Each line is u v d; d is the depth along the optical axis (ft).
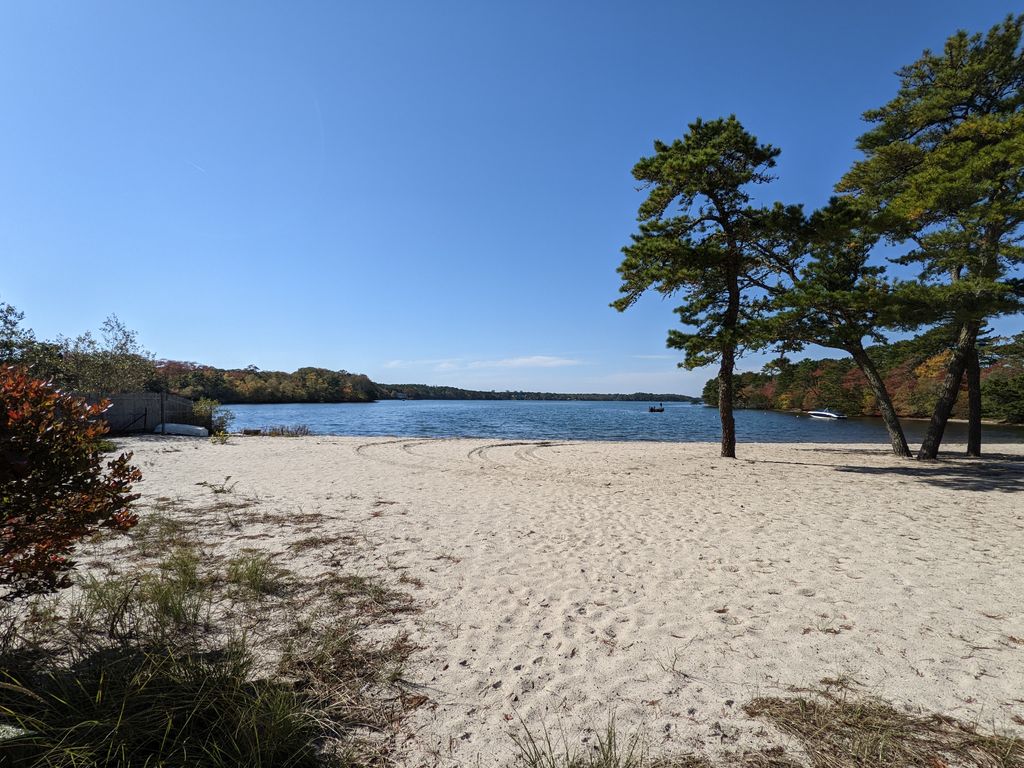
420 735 8.03
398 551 17.92
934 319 39.42
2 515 8.27
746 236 43.52
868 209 43.29
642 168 42.73
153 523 20.58
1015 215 38.91
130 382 82.48
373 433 102.53
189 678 8.69
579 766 7.22
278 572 15.24
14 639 10.11
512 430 118.93
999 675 10.09
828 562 17.42
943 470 42.06
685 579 15.61
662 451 58.65
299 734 7.84
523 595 14.12
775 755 7.61
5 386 8.52
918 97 48.42
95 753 6.65
